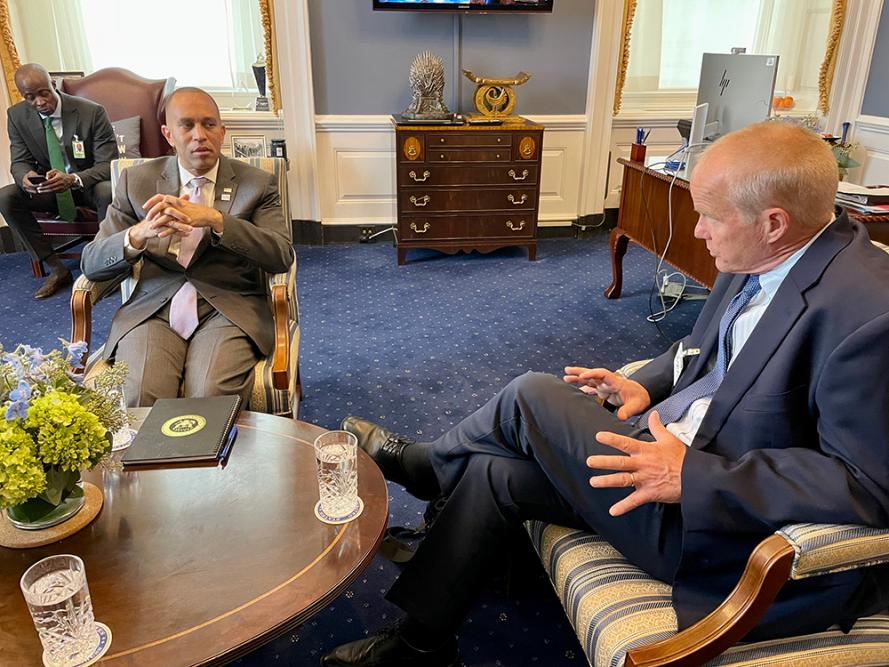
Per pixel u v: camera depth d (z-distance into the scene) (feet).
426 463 5.35
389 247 14.75
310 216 14.66
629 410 4.73
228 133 14.02
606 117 14.76
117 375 4.29
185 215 5.91
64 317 10.96
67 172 11.88
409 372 9.36
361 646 4.54
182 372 6.42
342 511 4.03
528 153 13.11
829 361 3.37
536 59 14.16
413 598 4.30
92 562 3.61
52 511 3.84
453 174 13.07
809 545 3.06
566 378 5.00
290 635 5.20
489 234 13.67
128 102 12.69
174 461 4.45
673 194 10.01
